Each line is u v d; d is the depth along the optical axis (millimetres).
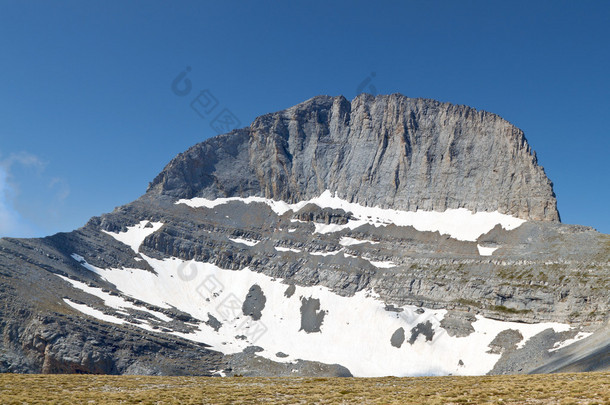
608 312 195125
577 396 51969
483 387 65562
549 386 60344
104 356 183250
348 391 68812
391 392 66750
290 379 90875
